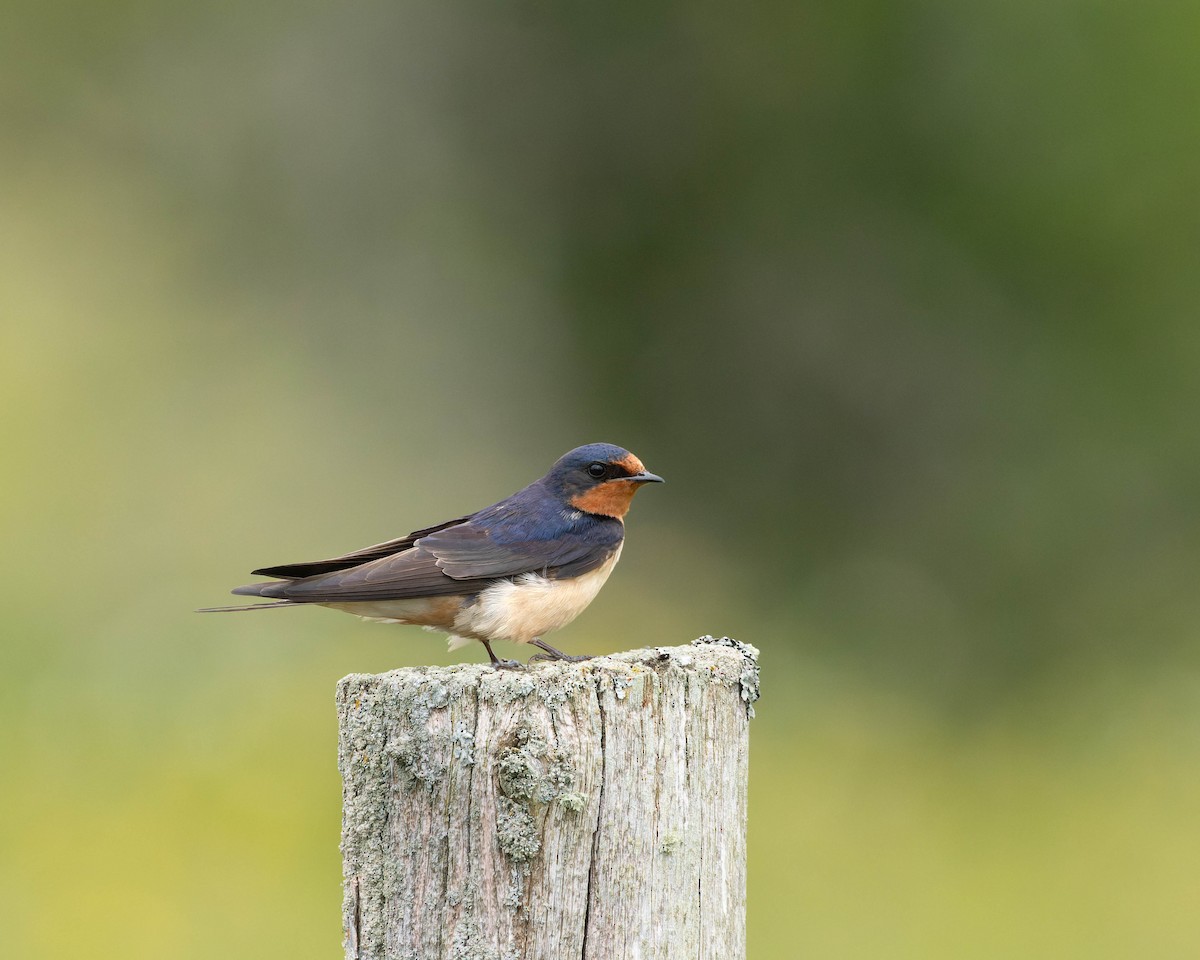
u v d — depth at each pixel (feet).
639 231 72.64
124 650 43.91
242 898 32.71
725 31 70.79
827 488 67.21
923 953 34.37
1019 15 66.28
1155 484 62.28
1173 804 43.34
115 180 71.20
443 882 14.28
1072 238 64.75
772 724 47.88
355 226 72.95
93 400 57.77
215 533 52.42
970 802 43.47
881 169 68.74
